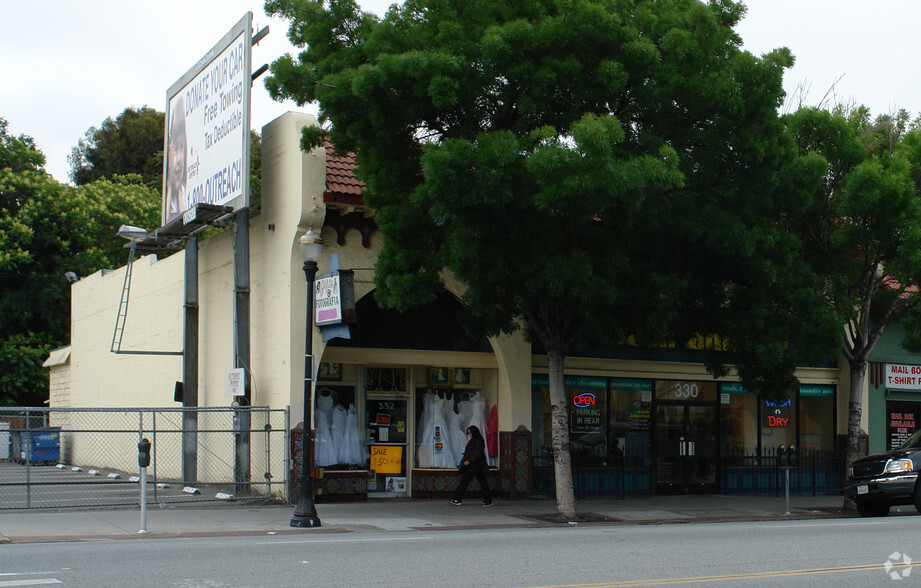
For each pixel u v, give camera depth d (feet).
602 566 31.19
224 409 56.08
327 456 61.36
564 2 47.96
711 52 51.62
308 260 48.55
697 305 59.06
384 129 50.37
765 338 56.85
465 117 50.83
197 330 67.67
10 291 126.72
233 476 63.77
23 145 134.10
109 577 28.14
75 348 99.25
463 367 66.23
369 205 55.62
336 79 49.98
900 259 60.90
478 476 60.85
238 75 62.75
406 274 50.90
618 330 52.39
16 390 124.98
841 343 60.85
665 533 44.55
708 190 54.19
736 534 43.42
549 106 50.16
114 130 197.57
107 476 77.00
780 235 56.08
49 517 49.96
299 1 54.90
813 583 27.96
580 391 70.59
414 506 59.62
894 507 70.79
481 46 48.37
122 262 137.80
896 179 60.08
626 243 51.47
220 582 27.27
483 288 51.13
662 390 74.02
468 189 45.60
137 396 81.87
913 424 84.12
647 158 46.11
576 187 43.86
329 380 63.26
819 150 64.34
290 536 43.78
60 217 129.90
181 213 66.90
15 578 27.91
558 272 48.32
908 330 68.80
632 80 50.11
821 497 75.82
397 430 65.36
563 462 54.54
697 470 74.84
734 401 77.15
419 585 26.94
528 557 33.63
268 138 63.82
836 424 81.15
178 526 46.96
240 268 62.39
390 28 50.93
